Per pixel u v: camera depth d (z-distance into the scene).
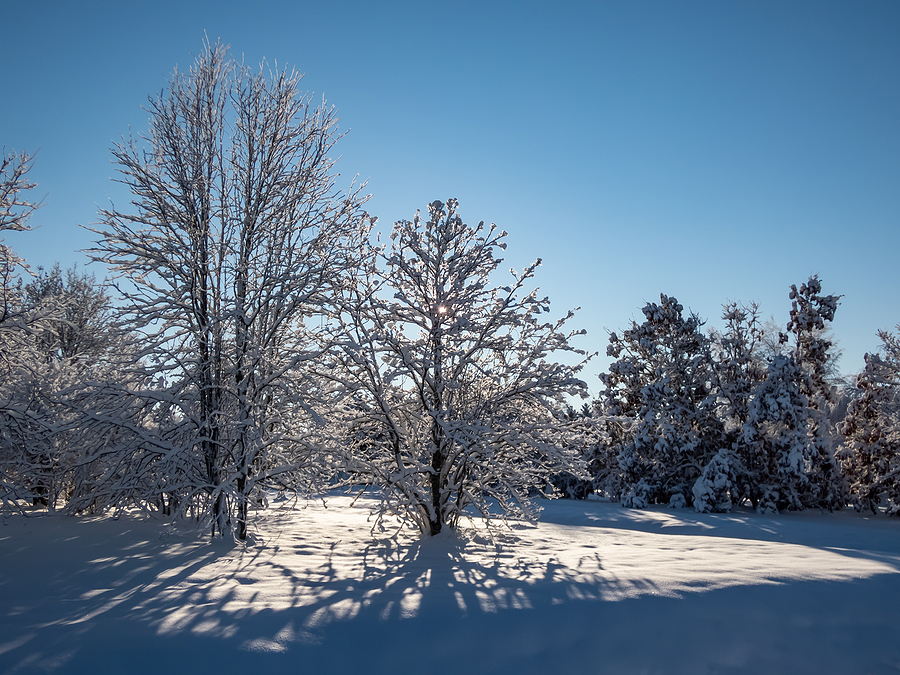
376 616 6.44
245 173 12.84
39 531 11.69
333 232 13.08
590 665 5.90
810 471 24.00
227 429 12.09
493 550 10.90
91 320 19.14
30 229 13.41
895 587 7.88
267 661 5.41
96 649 5.39
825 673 6.00
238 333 12.02
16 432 11.44
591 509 24.28
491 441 12.56
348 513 17.02
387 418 12.16
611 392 31.27
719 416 30.56
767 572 8.37
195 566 8.69
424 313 12.87
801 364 26.42
